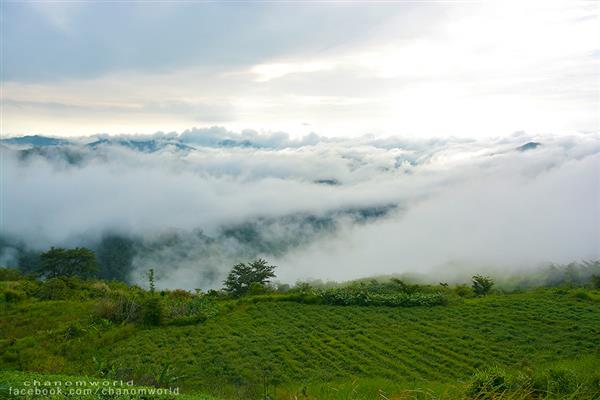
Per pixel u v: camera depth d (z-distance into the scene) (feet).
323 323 113.70
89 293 146.10
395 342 99.60
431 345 96.94
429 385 70.33
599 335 95.61
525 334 99.55
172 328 110.83
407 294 138.82
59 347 96.58
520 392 38.32
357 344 98.63
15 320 115.34
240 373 84.94
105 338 100.94
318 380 80.94
